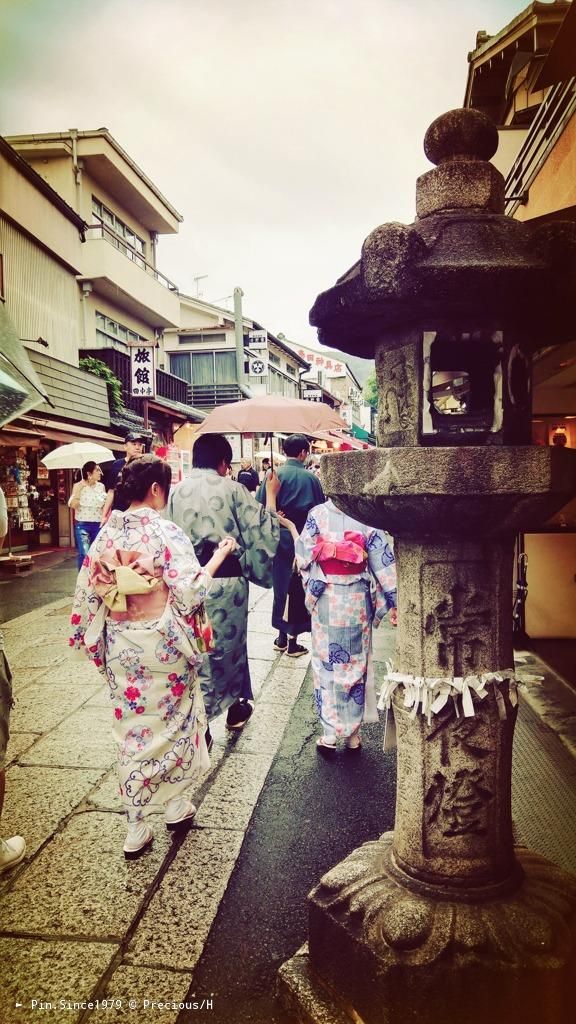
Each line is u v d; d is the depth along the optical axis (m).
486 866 1.85
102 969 2.04
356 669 3.59
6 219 11.46
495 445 1.74
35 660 5.48
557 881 1.92
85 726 4.02
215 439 3.80
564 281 1.58
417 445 1.76
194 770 2.72
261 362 23.86
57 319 13.62
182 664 2.63
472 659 1.86
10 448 12.21
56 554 13.15
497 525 1.74
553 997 1.66
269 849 2.72
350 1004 1.78
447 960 1.66
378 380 1.96
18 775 3.37
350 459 1.84
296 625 5.48
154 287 18.16
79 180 15.20
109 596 2.53
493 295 1.61
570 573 5.79
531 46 6.01
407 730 1.92
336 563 3.54
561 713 4.12
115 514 2.62
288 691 4.71
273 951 2.13
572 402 5.63
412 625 1.90
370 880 1.94
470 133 1.82
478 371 1.81
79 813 2.98
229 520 3.63
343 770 3.48
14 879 2.50
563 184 4.32
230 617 3.65
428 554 1.86
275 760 3.60
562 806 3.02
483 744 1.85
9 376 2.32
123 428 14.84
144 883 2.48
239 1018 1.88
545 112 4.91
